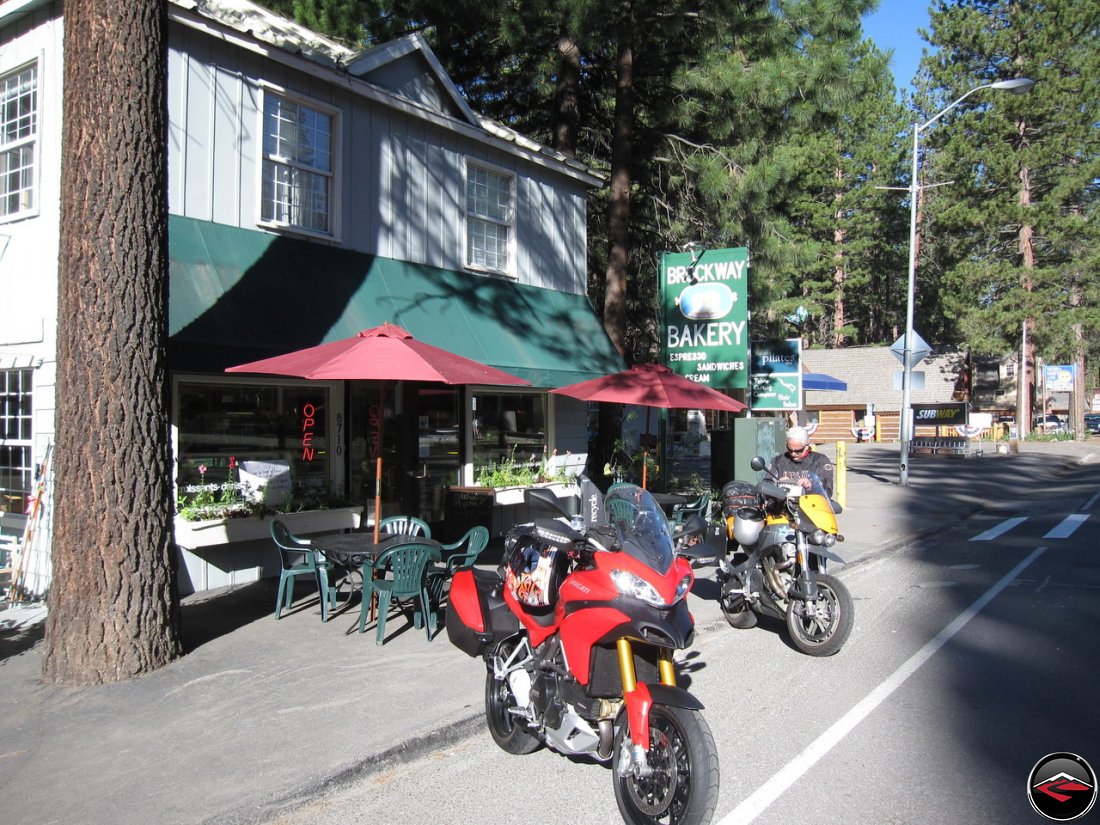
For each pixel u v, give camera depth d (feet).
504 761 16.76
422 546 23.59
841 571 36.29
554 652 14.93
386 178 37.06
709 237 57.26
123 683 19.93
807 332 198.18
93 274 19.76
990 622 26.58
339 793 15.30
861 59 53.26
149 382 20.65
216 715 18.03
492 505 38.40
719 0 46.62
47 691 19.42
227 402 31.01
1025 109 130.82
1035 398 173.17
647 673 14.19
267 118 32.53
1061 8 129.08
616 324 50.96
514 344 39.29
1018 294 135.33
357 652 22.52
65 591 20.03
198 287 27.61
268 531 30.22
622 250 51.16
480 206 42.63
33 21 29.81
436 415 39.96
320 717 17.97
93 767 15.53
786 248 54.54
